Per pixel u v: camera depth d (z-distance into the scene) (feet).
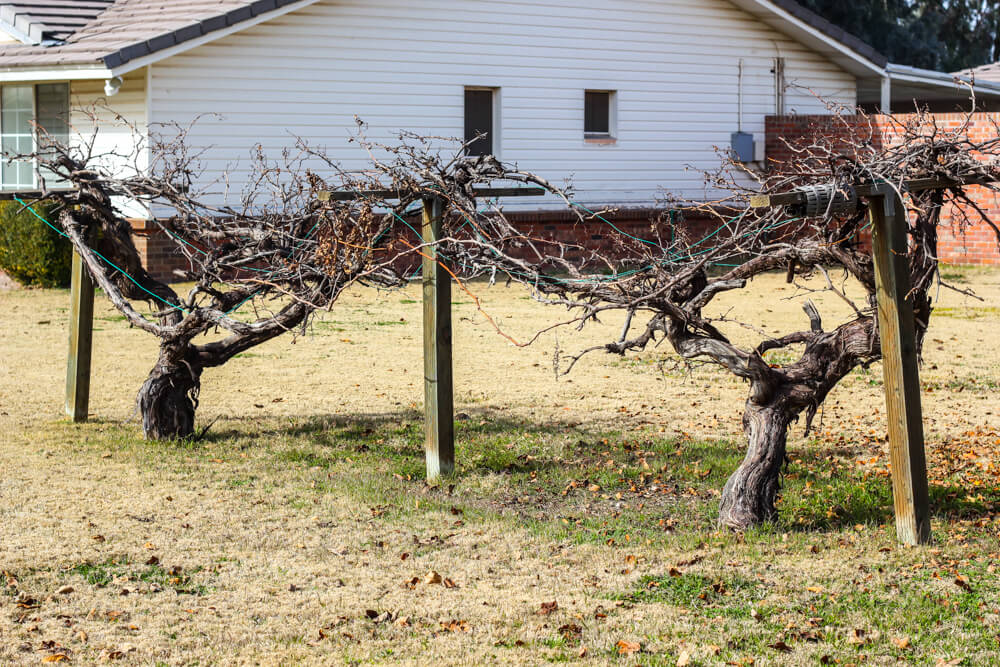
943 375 39.52
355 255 26.45
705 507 24.81
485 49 70.64
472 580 20.33
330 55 65.57
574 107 74.23
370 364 42.39
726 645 17.49
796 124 79.15
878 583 20.11
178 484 26.35
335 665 16.79
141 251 59.11
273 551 21.83
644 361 43.09
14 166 66.74
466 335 48.32
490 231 26.17
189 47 59.72
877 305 21.70
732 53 79.36
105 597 19.34
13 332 47.85
